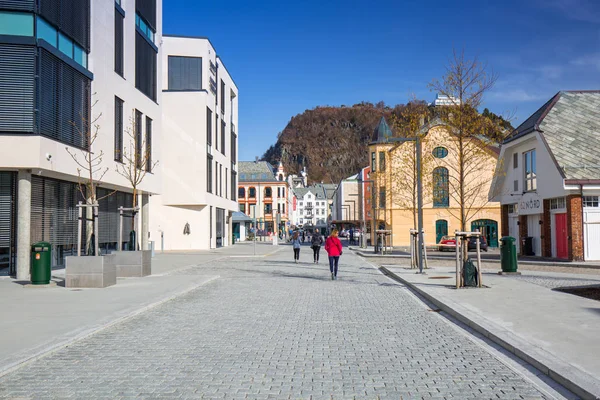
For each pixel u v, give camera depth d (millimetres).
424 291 13672
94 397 5285
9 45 17500
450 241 43906
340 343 7922
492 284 15172
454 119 19906
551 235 27719
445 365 6598
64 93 19594
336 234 18703
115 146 24672
